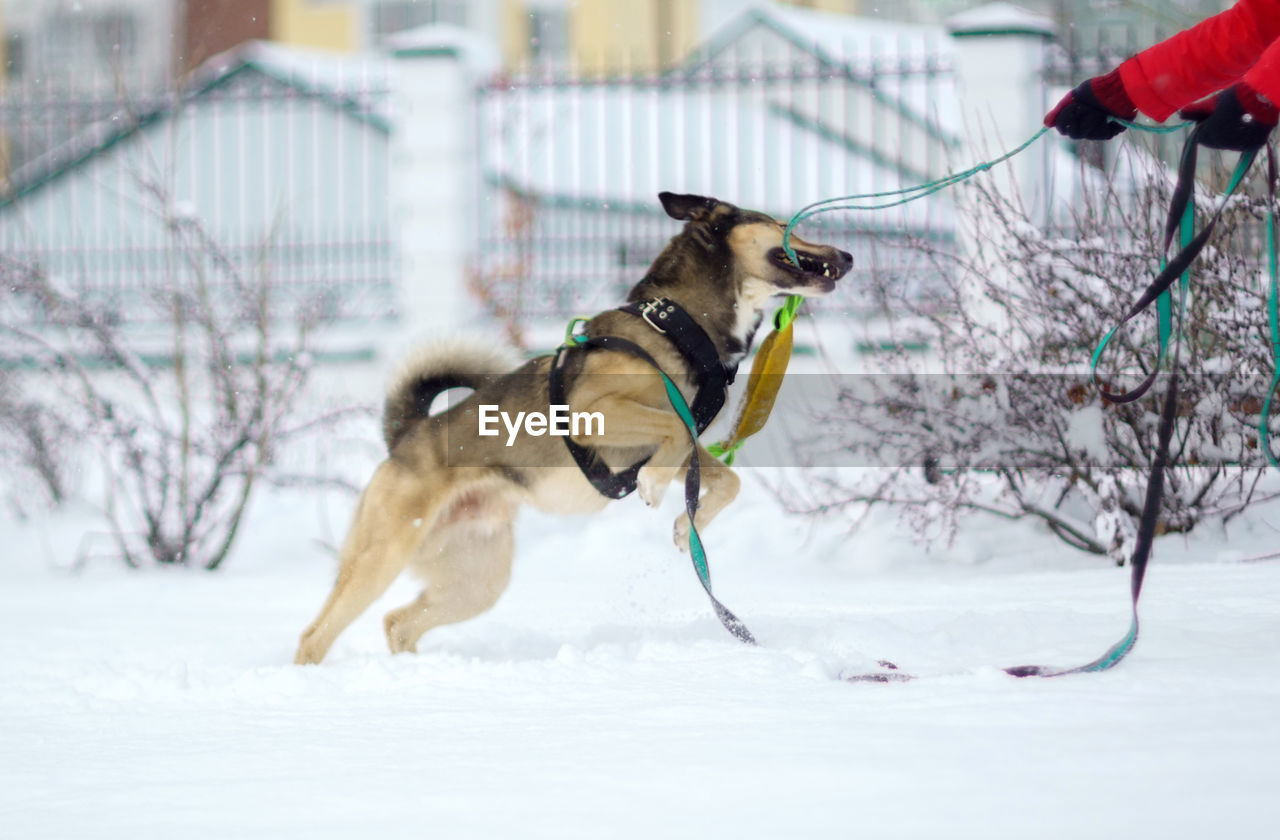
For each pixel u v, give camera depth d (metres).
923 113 14.14
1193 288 6.22
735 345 4.71
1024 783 1.78
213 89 13.02
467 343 4.80
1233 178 3.00
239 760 2.49
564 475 4.61
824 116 15.09
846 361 10.44
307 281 13.05
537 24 28.33
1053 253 6.66
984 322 8.00
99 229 14.43
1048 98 10.17
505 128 12.88
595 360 4.52
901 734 2.19
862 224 10.40
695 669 3.34
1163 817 1.57
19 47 26.58
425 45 11.91
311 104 14.40
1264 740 1.92
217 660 4.77
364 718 2.97
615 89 12.39
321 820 1.89
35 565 8.52
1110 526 6.58
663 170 14.30
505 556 5.01
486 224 12.73
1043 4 11.90
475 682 3.43
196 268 8.66
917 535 7.23
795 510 7.39
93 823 1.99
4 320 9.95
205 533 8.49
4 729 3.19
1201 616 3.92
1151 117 3.28
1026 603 4.84
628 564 7.48
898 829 1.61
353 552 4.69
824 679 3.11
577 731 2.53
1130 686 2.53
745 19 18.47
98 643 5.25
